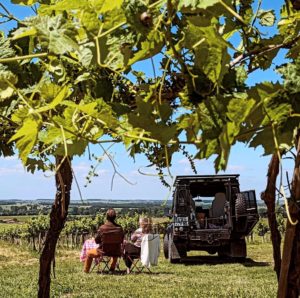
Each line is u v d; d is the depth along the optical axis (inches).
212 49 40.9
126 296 434.9
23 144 42.6
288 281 60.9
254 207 609.0
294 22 68.0
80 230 1233.4
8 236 1322.6
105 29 43.9
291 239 59.2
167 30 43.5
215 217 687.1
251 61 62.2
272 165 96.1
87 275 585.0
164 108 45.7
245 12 68.8
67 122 47.6
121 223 1256.2
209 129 39.8
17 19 52.4
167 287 486.0
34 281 539.5
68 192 98.2
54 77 55.6
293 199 58.3
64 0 42.8
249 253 890.7
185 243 681.6
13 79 47.7
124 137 48.0
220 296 421.1
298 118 42.1
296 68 42.0
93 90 55.4
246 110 38.6
